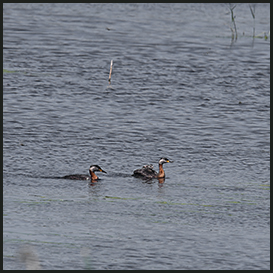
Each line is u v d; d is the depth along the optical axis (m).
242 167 45.38
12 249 30.84
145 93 62.94
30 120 54.22
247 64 73.81
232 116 57.38
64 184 40.97
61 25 89.44
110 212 36.12
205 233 33.38
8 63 70.31
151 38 84.31
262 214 36.34
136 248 31.22
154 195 39.22
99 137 50.94
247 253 31.16
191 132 52.97
